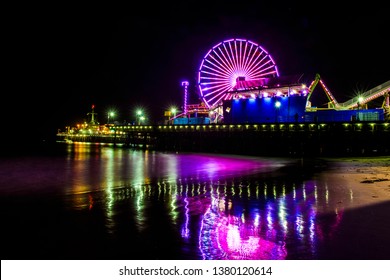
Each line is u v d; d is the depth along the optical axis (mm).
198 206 13594
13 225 10766
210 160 39188
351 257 8055
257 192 16703
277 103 50375
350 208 12852
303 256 8125
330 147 46219
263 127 50500
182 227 10516
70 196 16062
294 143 48469
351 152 44875
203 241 9195
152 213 12383
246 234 9789
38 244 9000
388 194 15695
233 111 56344
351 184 18828
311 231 10000
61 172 26938
